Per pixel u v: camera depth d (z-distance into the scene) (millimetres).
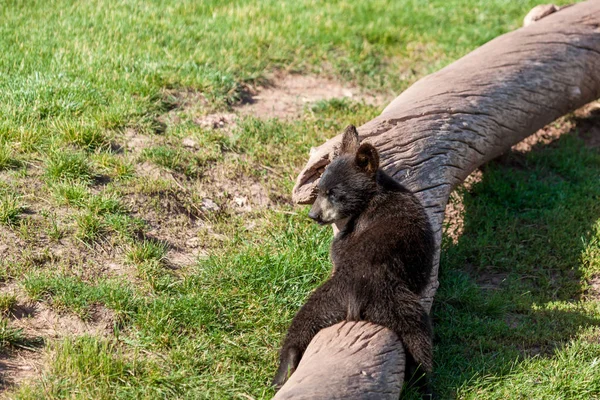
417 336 6840
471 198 10555
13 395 6527
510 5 16828
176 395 6828
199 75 12125
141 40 13203
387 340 6746
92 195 9180
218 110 11711
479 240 9578
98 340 7312
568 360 7449
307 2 16047
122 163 9781
